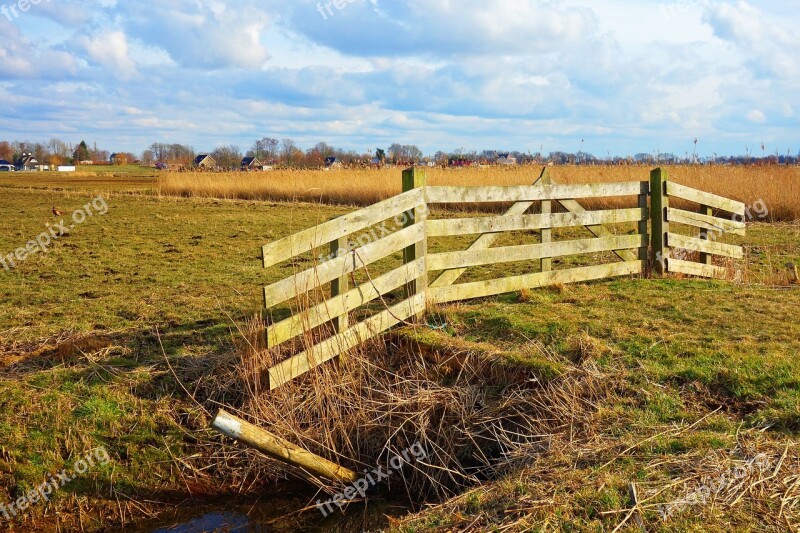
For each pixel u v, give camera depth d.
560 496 4.15
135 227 17.28
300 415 6.37
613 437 5.00
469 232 8.12
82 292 9.99
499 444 5.66
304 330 6.56
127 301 9.42
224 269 11.70
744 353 6.25
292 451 5.62
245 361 6.61
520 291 8.70
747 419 5.06
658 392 5.64
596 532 3.73
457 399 6.25
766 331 6.93
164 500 5.79
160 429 6.19
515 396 6.06
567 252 9.09
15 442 5.77
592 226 9.34
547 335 7.04
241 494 5.93
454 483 5.69
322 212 21.22
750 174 18.88
